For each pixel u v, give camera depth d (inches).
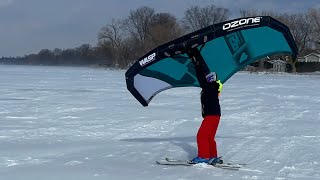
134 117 610.2
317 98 936.3
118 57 4301.2
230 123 547.5
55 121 568.7
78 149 377.7
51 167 311.0
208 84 313.0
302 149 379.6
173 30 3941.9
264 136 447.2
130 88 333.7
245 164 321.7
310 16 3449.8
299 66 3152.1
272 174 295.4
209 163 314.5
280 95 1012.5
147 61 323.3
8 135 450.9
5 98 911.7
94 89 1222.3
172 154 358.0
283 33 310.0
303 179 284.5
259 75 2549.2
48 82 1614.2
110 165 318.0
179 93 1056.2
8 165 316.8
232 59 332.5
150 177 285.0
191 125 532.7
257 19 309.3
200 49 327.0
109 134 464.1
